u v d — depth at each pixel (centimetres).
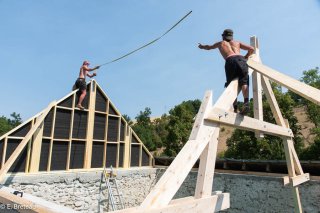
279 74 396
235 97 378
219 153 2738
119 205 1017
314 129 1902
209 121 321
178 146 2306
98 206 960
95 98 1027
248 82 398
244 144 1898
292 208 750
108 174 979
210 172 313
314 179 753
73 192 904
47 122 877
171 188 245
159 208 224
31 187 806
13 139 802
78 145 959
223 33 429
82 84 960
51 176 854
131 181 1087
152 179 1167
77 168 945
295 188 594
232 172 971
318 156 1631
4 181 752
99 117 1037
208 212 293
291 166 598
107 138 1052
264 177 826
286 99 1850
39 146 848
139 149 1184
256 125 443
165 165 1235
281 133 559
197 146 290
